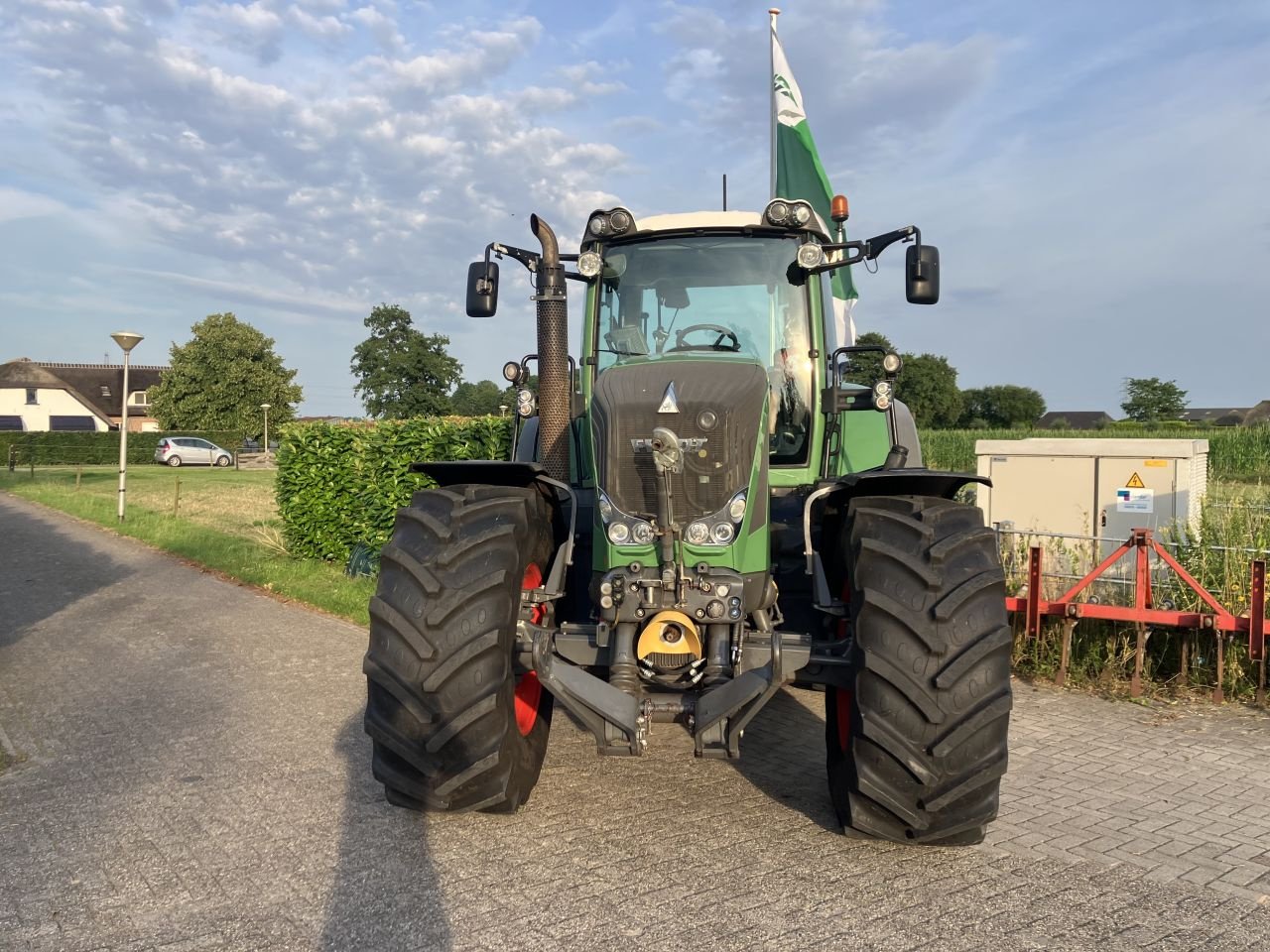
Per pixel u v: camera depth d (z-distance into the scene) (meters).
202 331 64.25
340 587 10.38
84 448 53.28
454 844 3.91
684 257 5.02
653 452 3.75
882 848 3.86
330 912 3.35
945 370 71.62
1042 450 7.46
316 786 4.62
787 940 3.12
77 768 4.93
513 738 3.90
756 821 4.15
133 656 7.52
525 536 3.97
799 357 4.94
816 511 4.87
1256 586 5.95
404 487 10.99
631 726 3.64
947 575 3.67
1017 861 3.73
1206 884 3.54
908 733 3.54
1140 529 6.30
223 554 13.10
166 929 3.24
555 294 4.81
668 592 3.85
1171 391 86.19
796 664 3.77
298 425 12.77
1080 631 6.71
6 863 3.78
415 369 57.69
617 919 3.26
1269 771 4.83
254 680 6.77
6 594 10.47
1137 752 5.12
